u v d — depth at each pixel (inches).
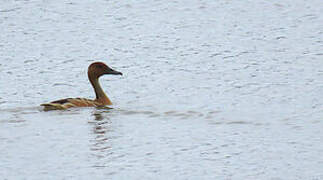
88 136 969.5
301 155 886.4
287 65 1483.8
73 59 1587.1
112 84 1365.7
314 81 1336.1
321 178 806.5
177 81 1373.0
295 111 1112.2
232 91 1273.4
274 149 909.8
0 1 2146.9
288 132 987.9
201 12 2036.2
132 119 1063.0
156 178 812.6
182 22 1927.9
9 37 1790.1
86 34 1814.7
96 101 1146.0
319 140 946.1
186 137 967.0
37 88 1337.4
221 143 938.7
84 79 1416.1
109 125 1025.5
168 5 2114.9
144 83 1365.7
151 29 1861.5
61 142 944.3
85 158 881.5
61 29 1867.6
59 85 1365.7
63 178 815.1
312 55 1565.0
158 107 1145.4
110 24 1916.8
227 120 1059.3
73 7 2086.6
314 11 2007.9
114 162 868.6
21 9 2062.0
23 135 975.6
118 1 2158.0
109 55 1625.2
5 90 1317.7
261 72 1429.6
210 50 1644.9
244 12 2025.1
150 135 977.5
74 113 1088.2
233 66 1492.4
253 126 1022.4
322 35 1753.2
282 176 815.7
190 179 809.5
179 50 1653.5
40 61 1566.2
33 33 1827.0
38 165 858.8
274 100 1195.9
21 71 1481.3
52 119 1055.0
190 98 1219.9
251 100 1198.3
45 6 2095.2
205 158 878.4
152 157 885.8
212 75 1417.3
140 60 1576.0
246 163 860.6
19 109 1131.9
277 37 1752.0
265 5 2095.2
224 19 1952.5
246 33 1800.0
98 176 820.6
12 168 850.1
